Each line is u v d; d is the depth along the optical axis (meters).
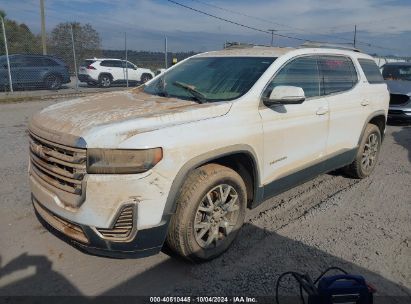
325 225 4.27
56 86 18.28
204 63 4.53
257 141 3.65
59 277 3.22
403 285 3.23
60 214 3.04
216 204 3.39
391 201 5.04
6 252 3.54
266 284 3.18
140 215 2.89
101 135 2.81
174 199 3.00
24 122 10.02
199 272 3.33
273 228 4.16
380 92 5.88
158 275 3.28
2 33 16.33
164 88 4.26
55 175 3.05
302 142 4.29
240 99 3.61
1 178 5.39
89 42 22.33
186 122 3.15
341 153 5.08
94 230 2.89
